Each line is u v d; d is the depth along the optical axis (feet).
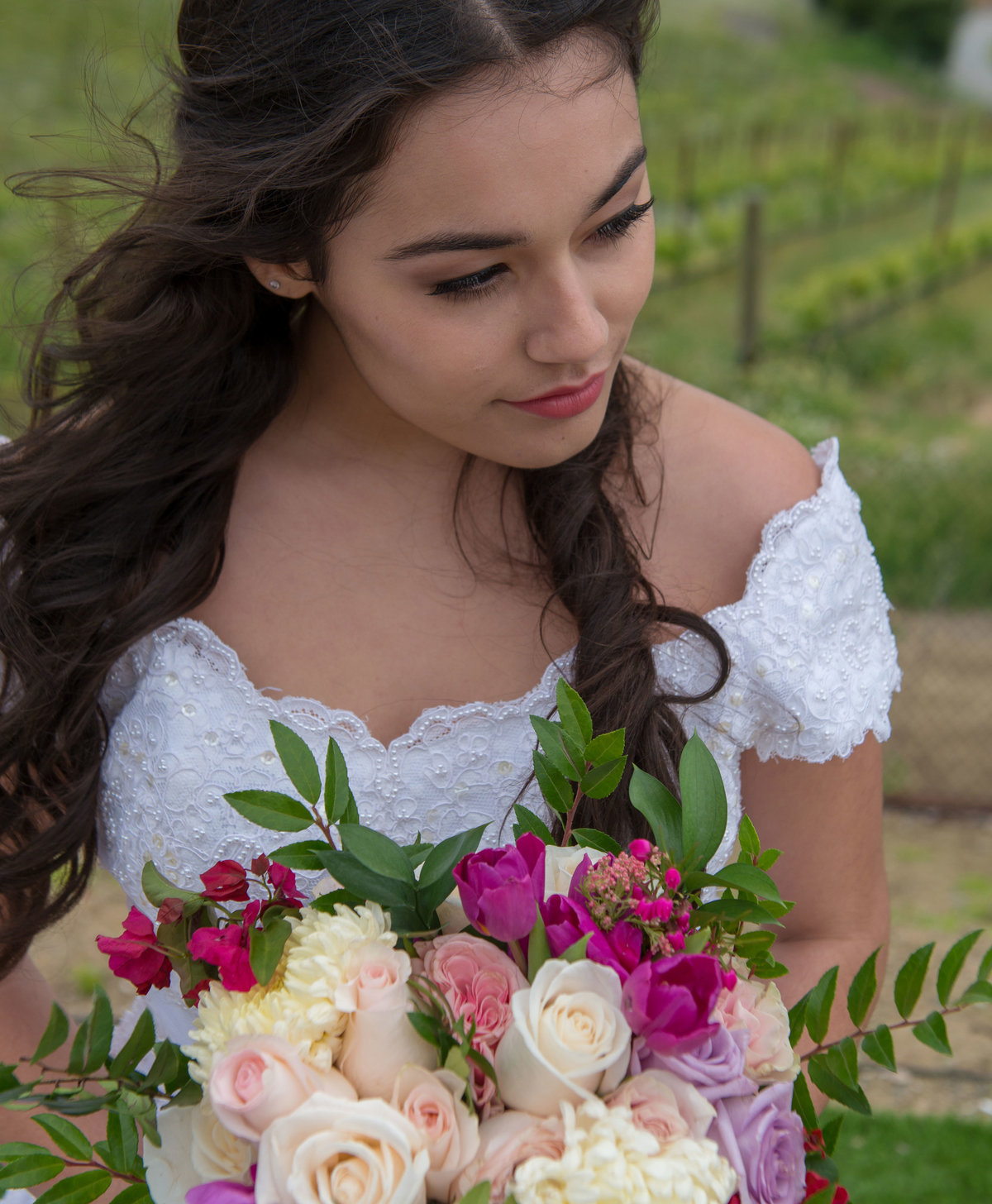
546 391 3.79
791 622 4.45
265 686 4.64
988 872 14.61
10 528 4.67
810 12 84.89
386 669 4.61
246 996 3.06
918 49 82.94
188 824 4.52
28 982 4.92
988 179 58.49
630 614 4.39
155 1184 3.05
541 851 3.10
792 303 36.24
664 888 3.03
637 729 4.25
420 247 3.56
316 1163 2.70
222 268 4.38
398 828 4.49
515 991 2.92
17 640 4.60
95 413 4.73
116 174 4.26
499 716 4.51
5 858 4.67
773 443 4.73
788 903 3.16
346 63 3.48
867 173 53.31
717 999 3.00
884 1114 10.56
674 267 39.22
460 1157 2.70
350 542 4.68
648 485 4.66
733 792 4.51
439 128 3.42
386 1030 2.87
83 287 4.68
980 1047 11.61
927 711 18.02
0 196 25.89
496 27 3.35
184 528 4.63
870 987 3.34
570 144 3.43
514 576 4.62
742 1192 2.77
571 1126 2.66
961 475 22.94
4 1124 4.55
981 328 39.52
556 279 3.58
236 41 3.81
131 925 3.37
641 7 3.54
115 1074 3.24
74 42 38.47
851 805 4.63
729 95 63.77
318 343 4.63
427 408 3.91
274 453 4.78
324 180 3.59
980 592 21.07
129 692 4.80
